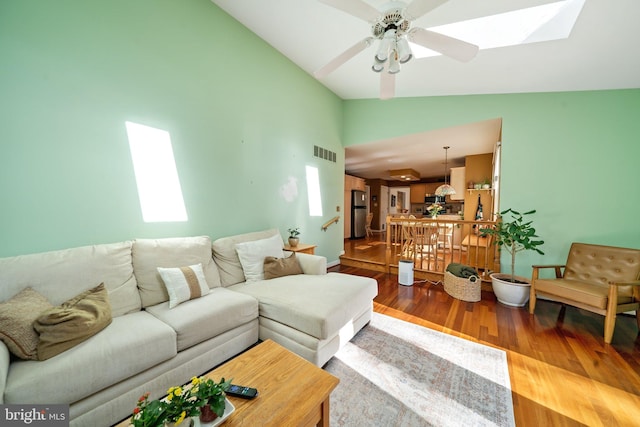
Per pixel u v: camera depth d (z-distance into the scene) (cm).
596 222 296
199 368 160
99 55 182
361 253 534
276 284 229
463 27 245
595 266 258
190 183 243
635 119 278
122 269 176
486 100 355
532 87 310
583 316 259
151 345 134
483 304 291
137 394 131
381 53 171
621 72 248
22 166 154
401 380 164
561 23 207
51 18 161
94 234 184
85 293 151
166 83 222
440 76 320
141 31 205
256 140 312
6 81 147
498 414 137
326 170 452
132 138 202
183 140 236
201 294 194
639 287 218
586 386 158
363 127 475
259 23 285
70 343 120
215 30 261
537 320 251
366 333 224
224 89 272
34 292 135
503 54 250
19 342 111
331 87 440
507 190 338
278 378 111
